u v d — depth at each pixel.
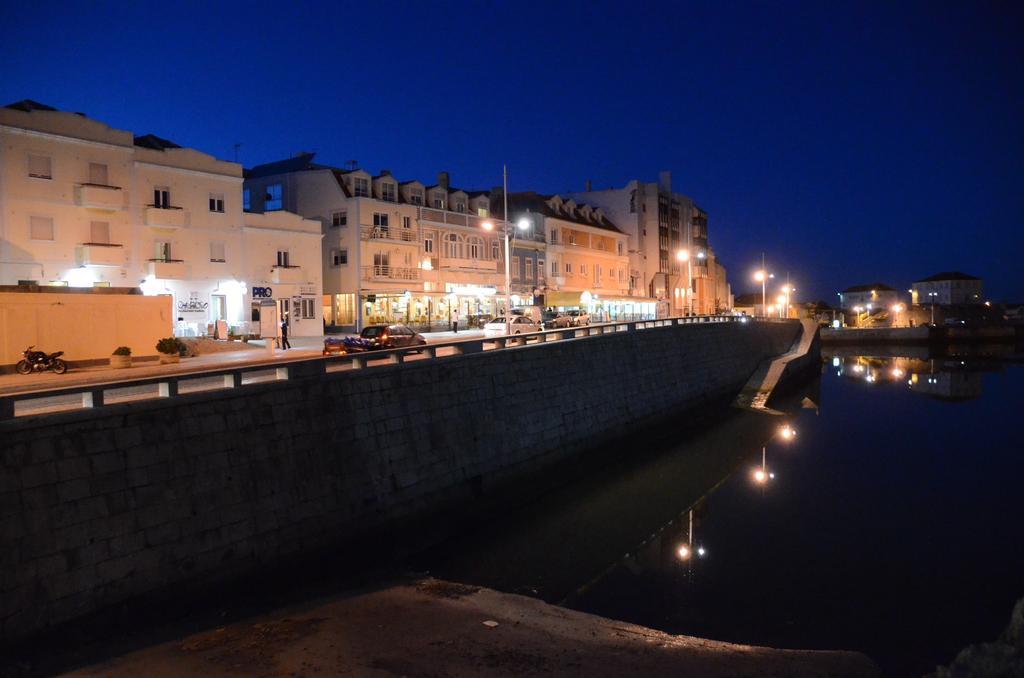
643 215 89.44
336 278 53.44
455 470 20.72
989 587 16.97
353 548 16.80
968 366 80.88
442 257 59.06
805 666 11.51
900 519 22.78
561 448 26.50
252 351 36.53
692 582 17.19
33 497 11.28
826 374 72.88
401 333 35.38
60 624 11.31
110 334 29.09
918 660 13.16
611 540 20.39
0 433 11.02
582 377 29.17
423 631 12.37
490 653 11.37
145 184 40.41
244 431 14.89
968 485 27.45
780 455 33.00
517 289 66.50
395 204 55.16
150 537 12.73
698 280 102.69
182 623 12.68
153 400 13.34
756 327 56.88
